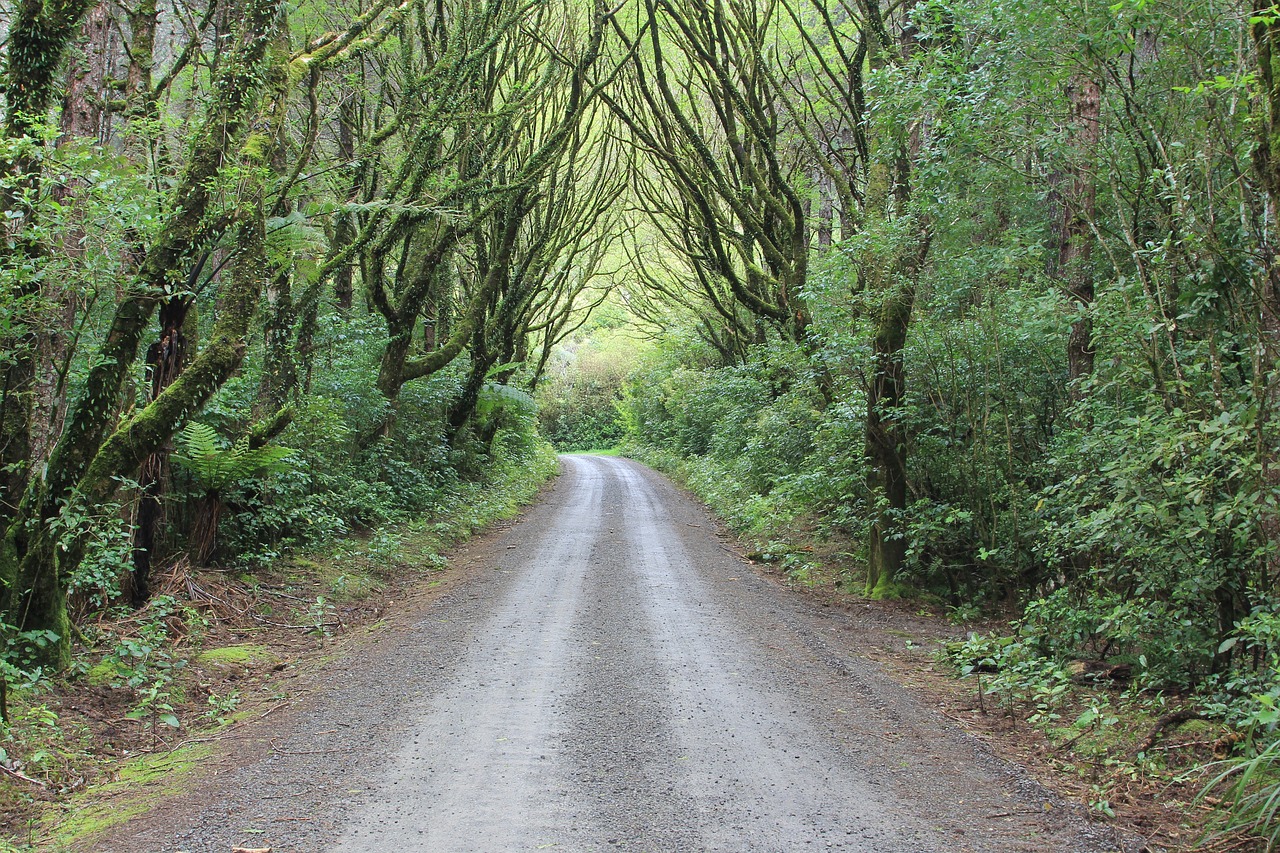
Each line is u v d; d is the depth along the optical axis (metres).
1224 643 4.74
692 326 32.66
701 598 9.74
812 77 18.06
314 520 11.04
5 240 5.40
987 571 10.05
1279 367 4.90
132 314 5.96
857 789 4.36
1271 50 4.50
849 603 10.03
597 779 4.43
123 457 6.18
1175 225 6.45
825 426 12.78
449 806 4.07
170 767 4.71
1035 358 9.78
